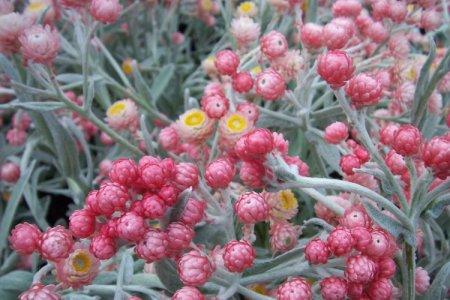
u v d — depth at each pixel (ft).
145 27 1.33
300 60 0.81
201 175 0.73
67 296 0.67
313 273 0.61
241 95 0.86
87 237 0.58
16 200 0.89
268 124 0.87
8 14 0.75
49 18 0.96
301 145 0.92
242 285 0.63
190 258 0.55
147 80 1.27
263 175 0.58
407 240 0.58
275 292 0.65
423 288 0.66
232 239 0.66
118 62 1.33
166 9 1.32
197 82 1.25
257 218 0.60
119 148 1.05
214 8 1.32
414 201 0.57
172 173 0.59
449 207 0.75
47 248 0.56
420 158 0.57
